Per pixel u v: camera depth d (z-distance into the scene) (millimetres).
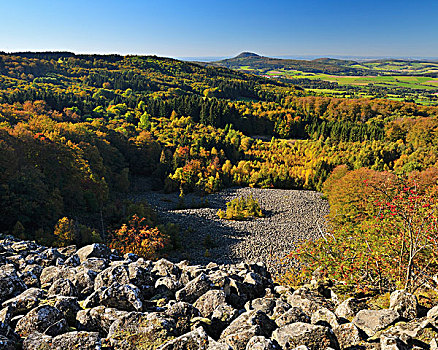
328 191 90938
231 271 16922
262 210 80250
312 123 151250
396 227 16438
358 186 56281
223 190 97688
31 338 8445
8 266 14508
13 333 8953
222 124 149375
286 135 151125
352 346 9078
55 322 9633
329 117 167125
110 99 163375
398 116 148375
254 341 8578
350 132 132875
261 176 105375
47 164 56875
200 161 105688
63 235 40031
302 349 8227
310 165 108625
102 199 63969
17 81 162625
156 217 65625
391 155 111438
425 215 13672
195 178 96625
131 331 9156
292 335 8984
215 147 116562
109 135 102312
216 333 10227
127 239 43406
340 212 53562
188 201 85938
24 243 20859
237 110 156500
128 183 87625
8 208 43125
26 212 44500
